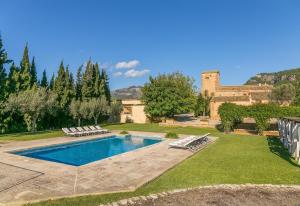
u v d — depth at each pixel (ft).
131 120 159.02
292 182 34.14
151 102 148.87
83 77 133.08
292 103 151.43
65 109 119.34
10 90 101.91
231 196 28.94
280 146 65.21
